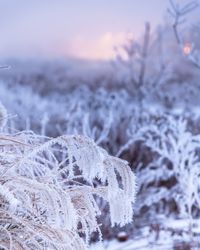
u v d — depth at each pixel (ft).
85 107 26.37
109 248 12.05
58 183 5.80
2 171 5.87
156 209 15.30
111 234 12.94
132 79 36.60
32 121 22.15
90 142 5.69
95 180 12.07
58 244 5.66
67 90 49.03
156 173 14.60
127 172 5.83
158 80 36.88
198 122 20.67
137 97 33.99
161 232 12.85
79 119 19.49
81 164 5.63
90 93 35.53
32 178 6.03
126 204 5.84
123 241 12.63
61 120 21.20
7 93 30.83
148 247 11.94
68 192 6.18
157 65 37.40
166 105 33.83
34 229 5.73
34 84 50.26
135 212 14.14
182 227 12.84
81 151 5.65
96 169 5.60
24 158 5.73
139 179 14.73
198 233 11.96
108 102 26.76
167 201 15.11
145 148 17.03
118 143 18.60
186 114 22.40
